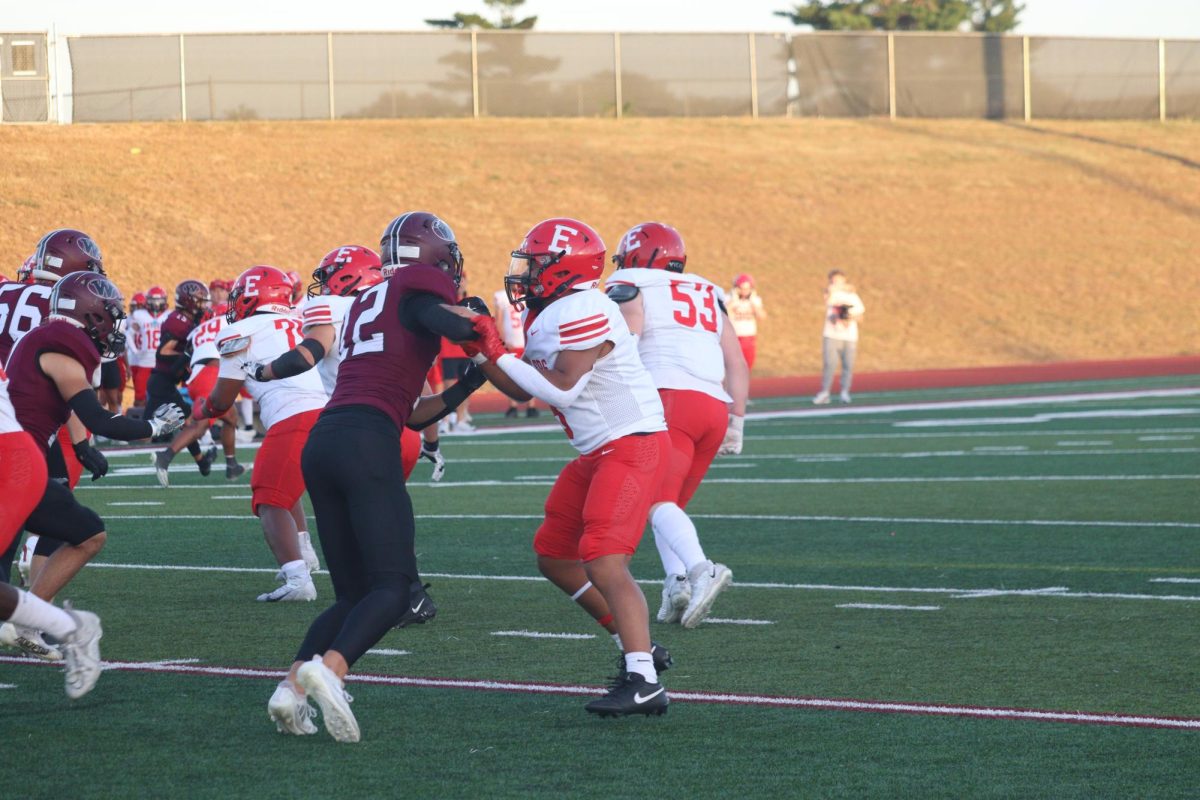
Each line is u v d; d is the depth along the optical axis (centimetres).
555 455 4094
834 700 1395
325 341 1877
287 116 10450
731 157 10844
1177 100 12800
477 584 2100
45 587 1552
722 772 1158
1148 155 11838
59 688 1480
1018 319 8944
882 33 12081
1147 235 10356
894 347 8362
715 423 1780
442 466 2008
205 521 2852
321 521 1309
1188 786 1109
